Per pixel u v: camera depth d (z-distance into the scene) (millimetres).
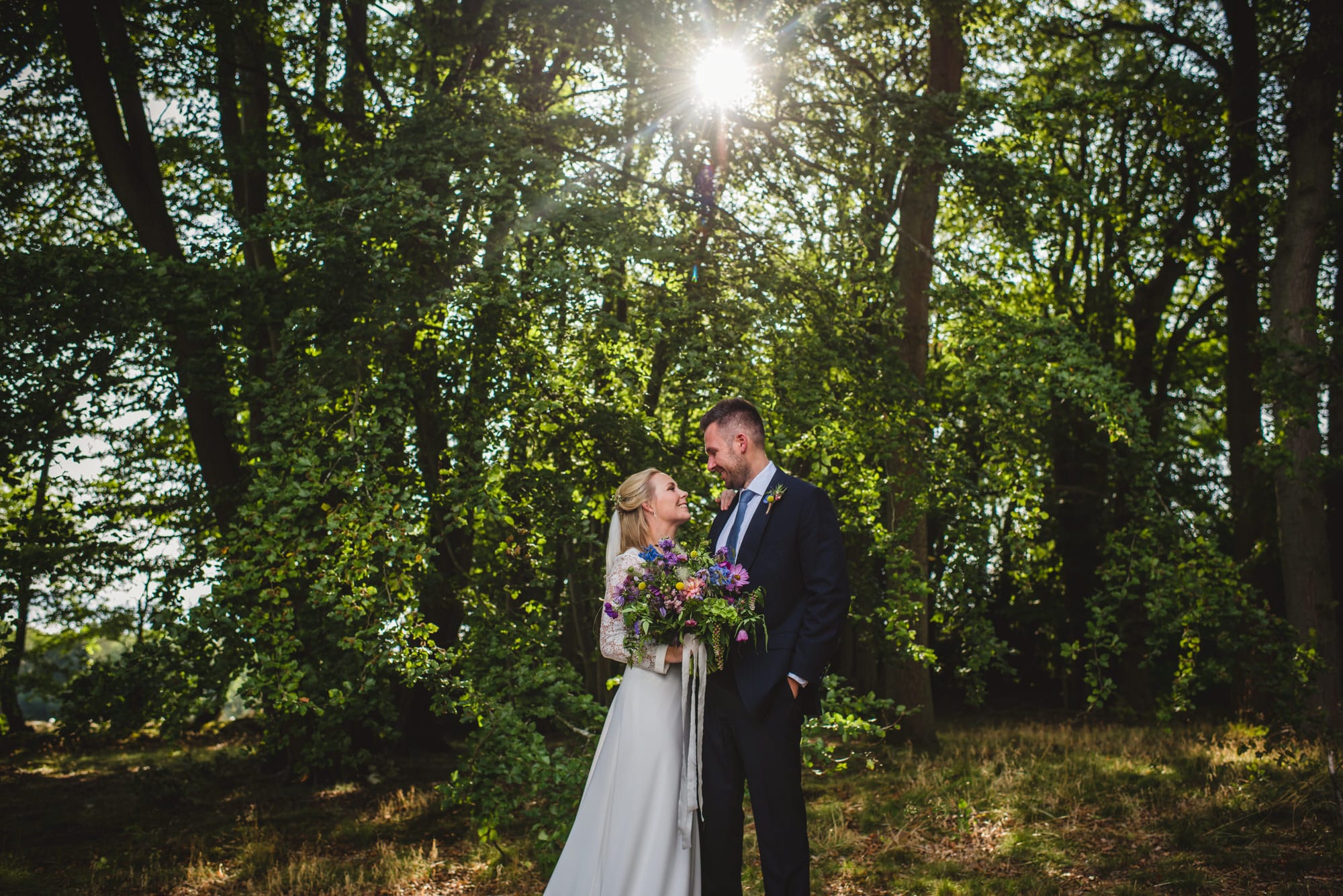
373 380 4859
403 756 10641
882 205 7750
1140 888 5164
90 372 5449
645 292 6355
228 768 9969
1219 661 6180
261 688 4363
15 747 12586
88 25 7926
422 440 5672
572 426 5727
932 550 10961
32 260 5055
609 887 3309
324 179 6238
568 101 8516
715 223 6984
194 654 4824
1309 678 6078
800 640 3326
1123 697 15156
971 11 9500
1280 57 11234
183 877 5965
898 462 8289
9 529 6219
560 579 6105
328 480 4453
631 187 7289
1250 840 5875
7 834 7191
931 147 6867
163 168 10273
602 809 3545
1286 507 10281
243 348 5984
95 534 6836
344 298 5348
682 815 3328
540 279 5117
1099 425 6320
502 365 5340
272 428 4688
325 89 8594
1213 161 13188
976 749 10039
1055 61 13805
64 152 9508
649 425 5883
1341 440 11703
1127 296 16109
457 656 4625
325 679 5168
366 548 4312
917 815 6992
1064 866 5672
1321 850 5582
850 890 5469
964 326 7348
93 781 9938
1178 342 16531
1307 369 8172
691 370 5445
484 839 4828
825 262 7543
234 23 7832
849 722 5070
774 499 3512
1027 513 7730
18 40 7617
